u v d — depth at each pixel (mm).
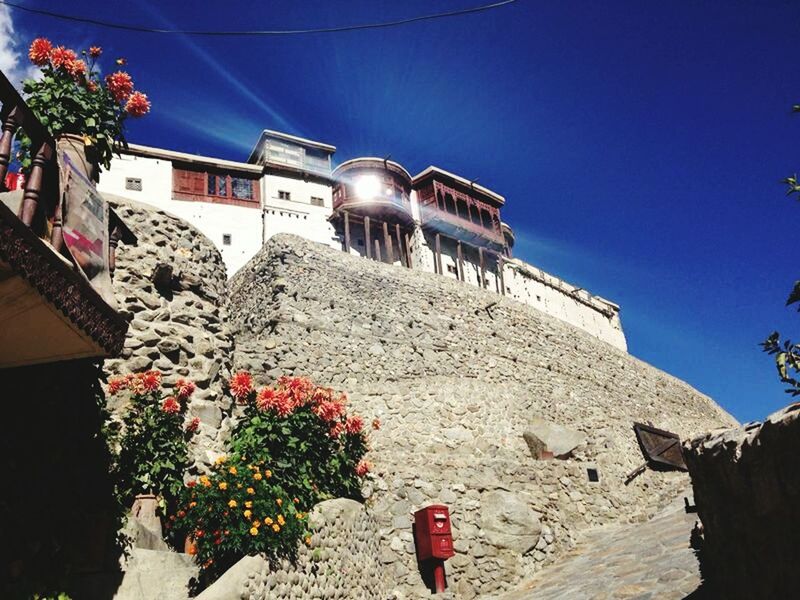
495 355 21094
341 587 8172
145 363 8945
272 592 6590
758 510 4348
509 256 40406
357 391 15555
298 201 30250
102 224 6102
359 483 9781
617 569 9766
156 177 27375
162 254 10500
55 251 4695
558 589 9844
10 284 4293
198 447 8430
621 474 17625
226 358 10391
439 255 33312
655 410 26344
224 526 6738
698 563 8086
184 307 10234
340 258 19469
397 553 10766
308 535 7656
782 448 3828
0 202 4078
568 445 16641
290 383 9195
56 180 5602
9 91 4832
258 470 7480
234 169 29266
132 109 7074
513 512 12164
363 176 31906
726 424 31797
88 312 4891
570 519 13625
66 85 6668
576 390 22578
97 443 6527
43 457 5602
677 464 19984
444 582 10594
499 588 11070
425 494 11977
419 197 35156
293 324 16312
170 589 6328
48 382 5914
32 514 5293
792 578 3938
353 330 17625
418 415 15430
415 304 20172
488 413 16688
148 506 7090
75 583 5559
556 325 25453
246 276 18969
